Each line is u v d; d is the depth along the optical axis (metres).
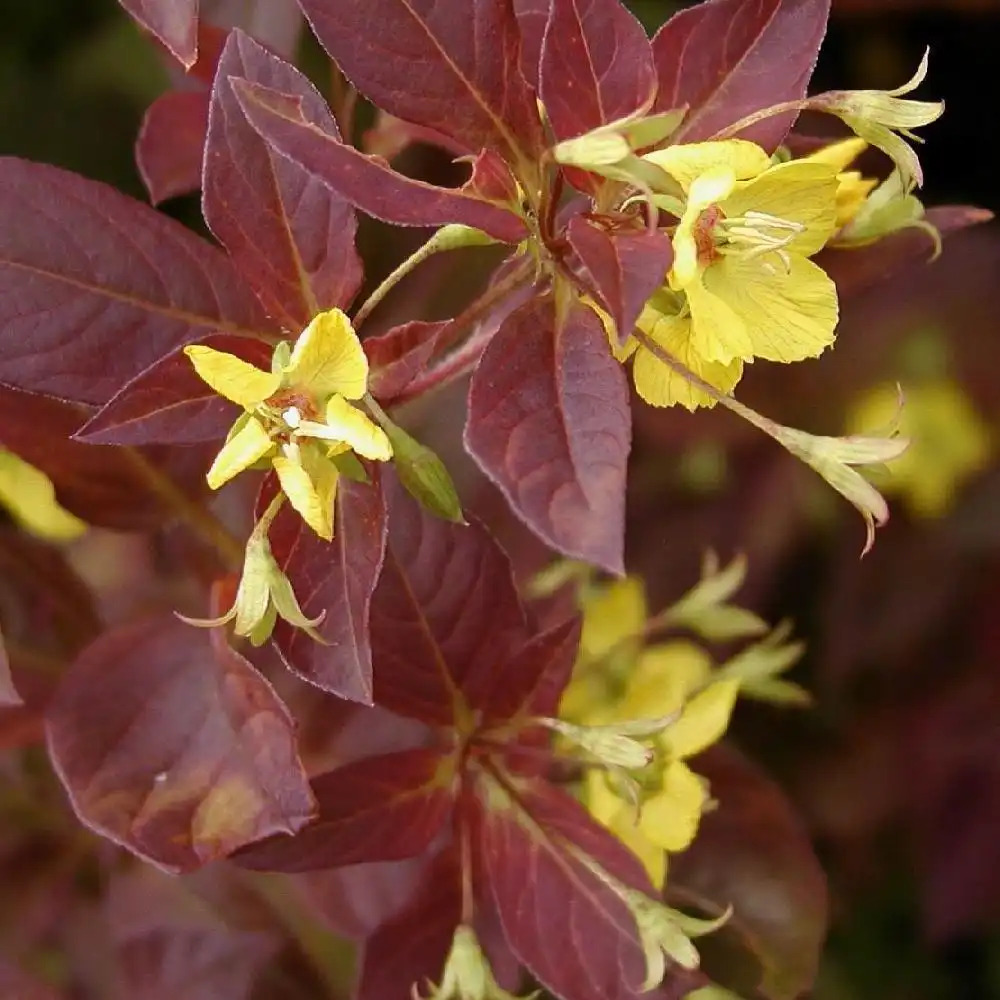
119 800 0.37
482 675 0.38
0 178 0.36
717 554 0.49
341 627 0.35
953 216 0.39
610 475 0.33
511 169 0.35
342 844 0.37
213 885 0.40
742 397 0.49
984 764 0.52
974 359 0.51
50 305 0.36
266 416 0.34
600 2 0.34
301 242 0.36
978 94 0.62
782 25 0.35
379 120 0.41
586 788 0.39
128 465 0.39
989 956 0.57
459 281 0.42
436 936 0.38
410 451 0.34
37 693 0.40
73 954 0.41
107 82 0.59
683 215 0.33
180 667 0.37
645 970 0.37
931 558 0.51
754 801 0.41
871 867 0.56
